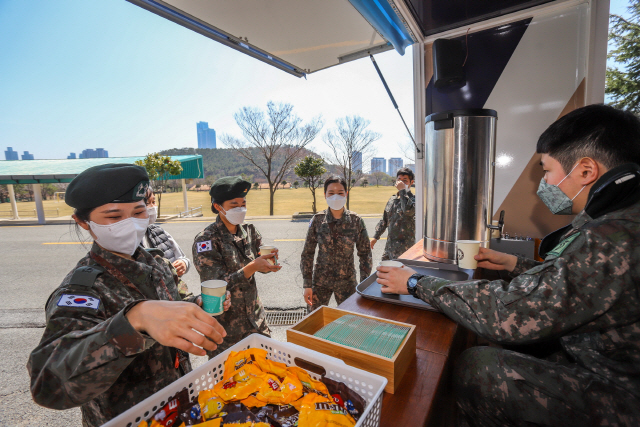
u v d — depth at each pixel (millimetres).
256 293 2211
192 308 703
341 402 700
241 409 707
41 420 2350
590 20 2205
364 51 2557
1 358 3234
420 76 2805
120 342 677
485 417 907
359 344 892
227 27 2082
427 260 1871
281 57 2627
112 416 973
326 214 2824
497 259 1449
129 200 1022
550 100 2434
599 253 791
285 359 849
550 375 809
